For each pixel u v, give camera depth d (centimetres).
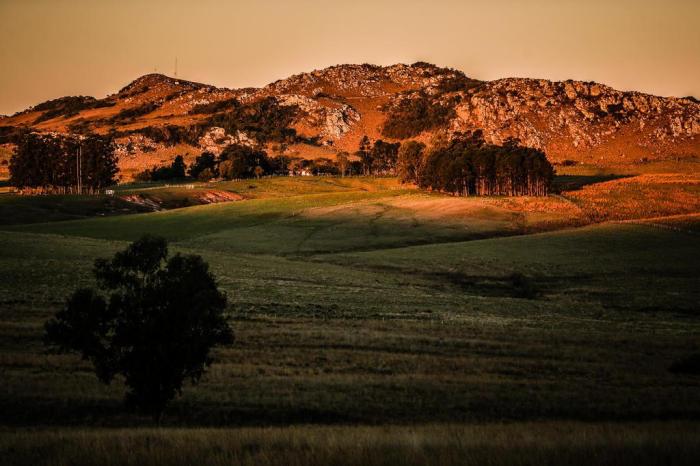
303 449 3109
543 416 5281
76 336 4609
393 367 6881
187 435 3709
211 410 5269
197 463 2823
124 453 2997
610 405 5547
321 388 5947
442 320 9856
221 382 6081
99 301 4653
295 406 5372
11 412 5031
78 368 6475
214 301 4750
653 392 6022
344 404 5472
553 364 7088
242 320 9281
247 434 3791
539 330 9162
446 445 3070
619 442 3105
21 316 8756
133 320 4659
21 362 6500
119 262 4762
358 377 6397
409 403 5566
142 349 4581
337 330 8694
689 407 5497
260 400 5516
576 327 9731
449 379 6388
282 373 6538
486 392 5934
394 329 8962
